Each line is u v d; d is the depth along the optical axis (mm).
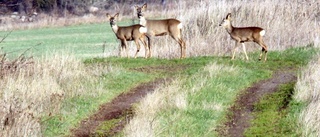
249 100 30547
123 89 33781
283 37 50812
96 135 25000
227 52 48219
